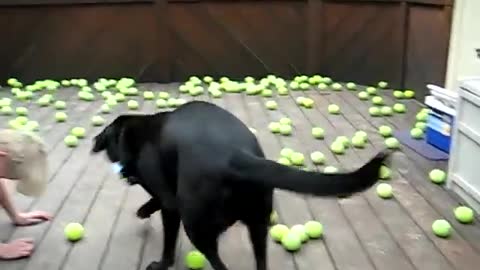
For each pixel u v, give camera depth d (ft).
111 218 9.80
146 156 7.43
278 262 8.38
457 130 10.56
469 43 15.43
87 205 10.27
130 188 10.99
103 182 11.27
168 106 17.12
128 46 20.68
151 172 7.39
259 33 20.92
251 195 6.68
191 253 8.34
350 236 9.12
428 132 13.33
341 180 5.73
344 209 10.09
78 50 20.57
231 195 6.63
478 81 10.41
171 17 20.54
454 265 8.27
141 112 16.57
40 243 8.95
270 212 6.99
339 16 20.33
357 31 19.97
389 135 14.19
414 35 18.01
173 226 7.79
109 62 20.79
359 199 10.49
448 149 12.60
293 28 20.89
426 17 17.22
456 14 15.65
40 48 20.40
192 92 18.74
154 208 9.32
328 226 9.46
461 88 10.39
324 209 10.10
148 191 7.81
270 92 18.56
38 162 8.52
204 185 6.63
